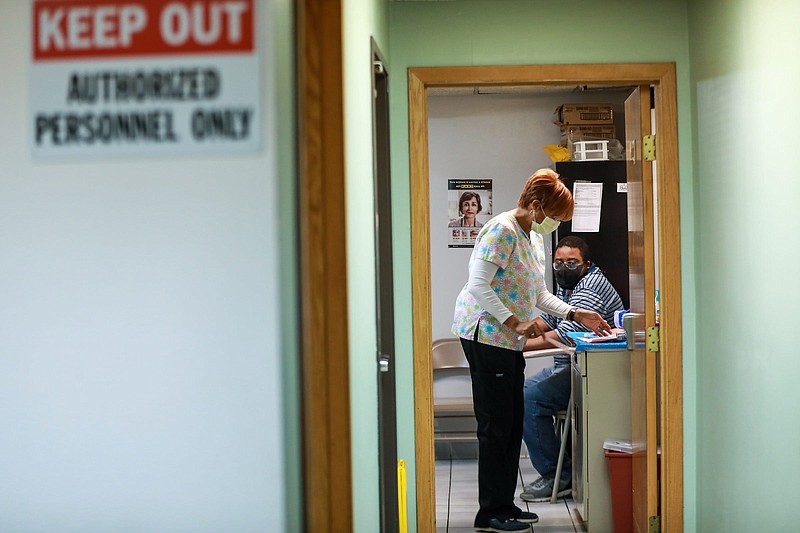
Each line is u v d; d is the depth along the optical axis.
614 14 3.82
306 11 2.10
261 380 1.81
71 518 1.86
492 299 4.16
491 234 4.19
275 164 1.79
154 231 1.82
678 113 3.83
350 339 2.29
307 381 2.07
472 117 6.47
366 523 2.71
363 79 2.80
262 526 1.82
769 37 2.91
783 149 2.79
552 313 4.52
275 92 1.79
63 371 1.85
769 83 2.91
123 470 1.85
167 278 1.82
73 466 1.86
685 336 3.83
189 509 1.83
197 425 1.83
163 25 1.80
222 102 1.79
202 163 1.80
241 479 1.82
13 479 1.87
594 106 6.15
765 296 2.98
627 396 4.42
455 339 6.40
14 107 1.85
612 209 5.90
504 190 6.46
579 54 3.82
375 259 3.14
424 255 3.88
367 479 2.76
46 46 1.83
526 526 4.43
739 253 3.24
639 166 3.93
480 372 4.31
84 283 1.84
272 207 1.79
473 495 5.32
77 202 1.84
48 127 1.83
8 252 1.85
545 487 5.20
